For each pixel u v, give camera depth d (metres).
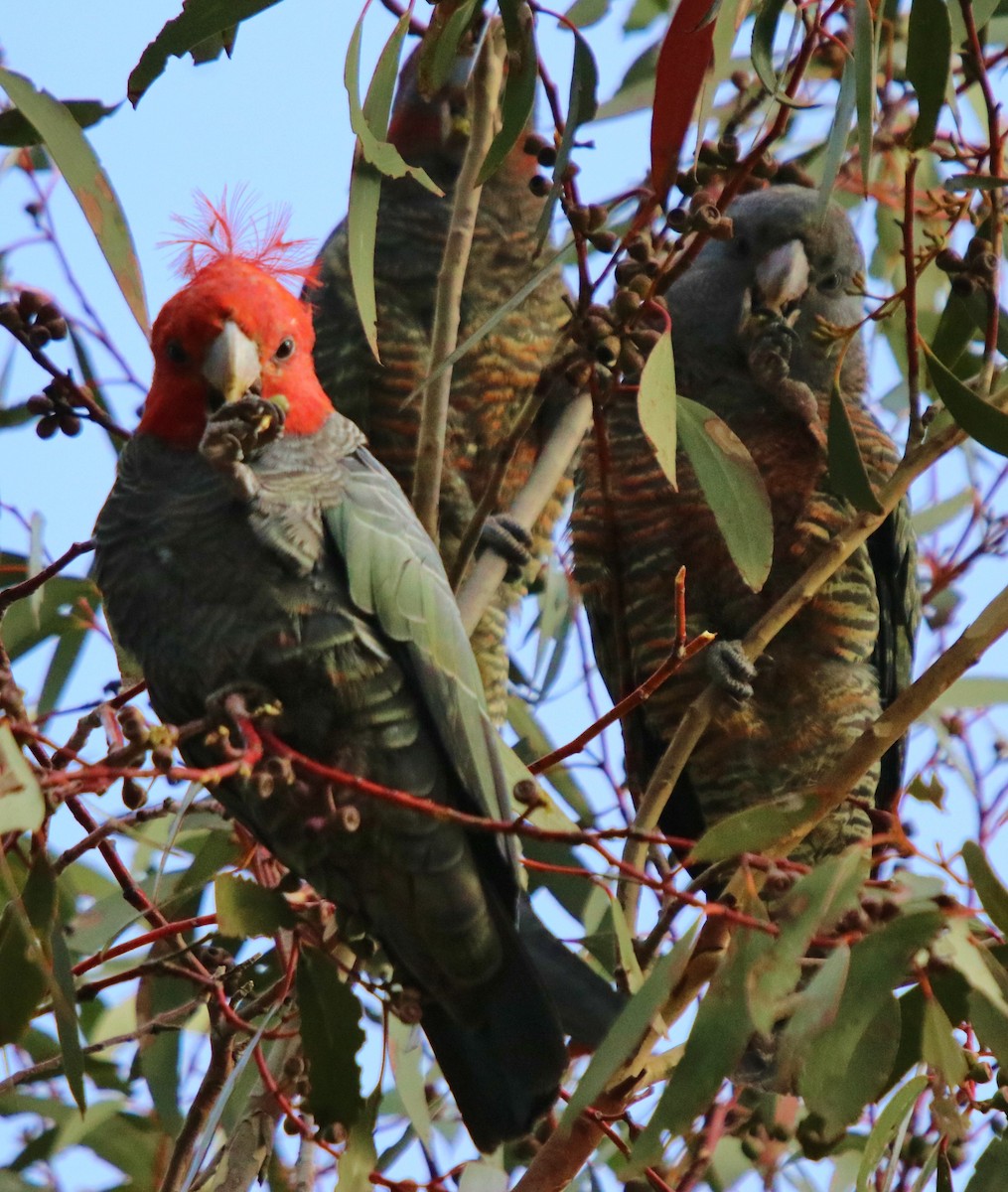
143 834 7.97
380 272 9.96
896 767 10.24
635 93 9.23
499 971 6.63
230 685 6.36
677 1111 4.88
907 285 6.43
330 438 6.71
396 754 6.49
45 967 5.12
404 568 6.45
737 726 9.67
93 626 8.19
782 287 9.55
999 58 7.89
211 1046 6.90
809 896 5.08
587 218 6.52
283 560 6.30
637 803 9.45
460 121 10.11
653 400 5.93
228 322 6.59
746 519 6.37
